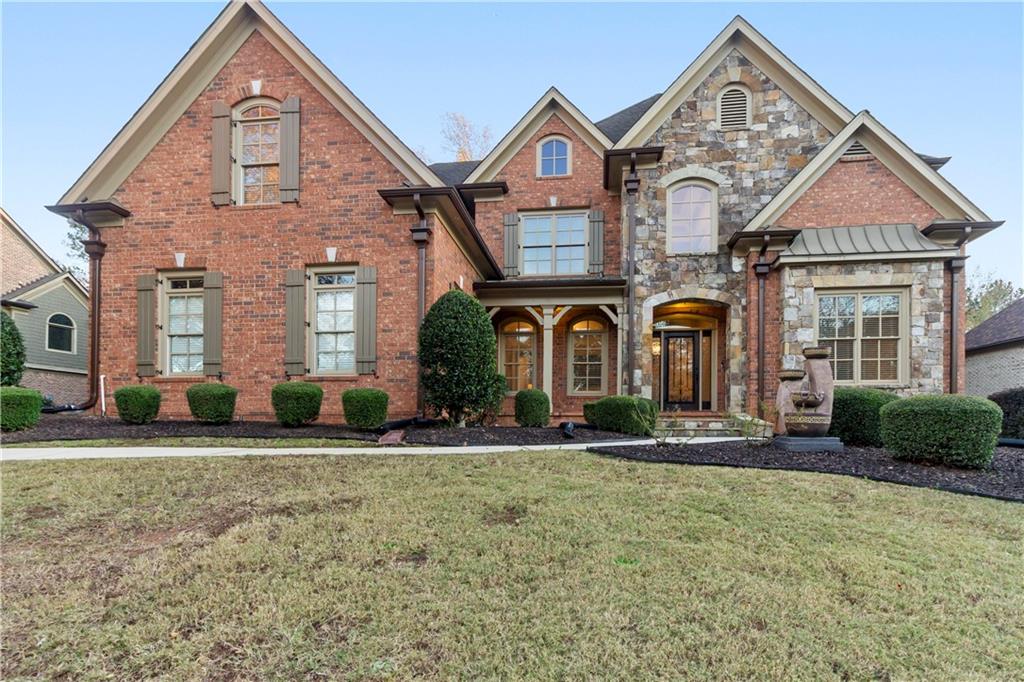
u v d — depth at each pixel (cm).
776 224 1040
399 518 396
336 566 316
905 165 1011
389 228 922
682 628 250
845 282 953
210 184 958
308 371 930
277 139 969
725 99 1138
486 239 1336
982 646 241
